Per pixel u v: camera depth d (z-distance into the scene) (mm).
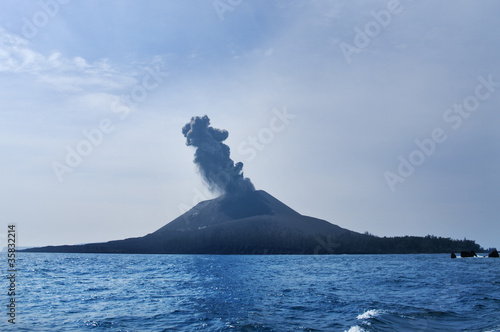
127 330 19125
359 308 25391
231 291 37500
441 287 38812
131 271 72812
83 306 27203
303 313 23812
